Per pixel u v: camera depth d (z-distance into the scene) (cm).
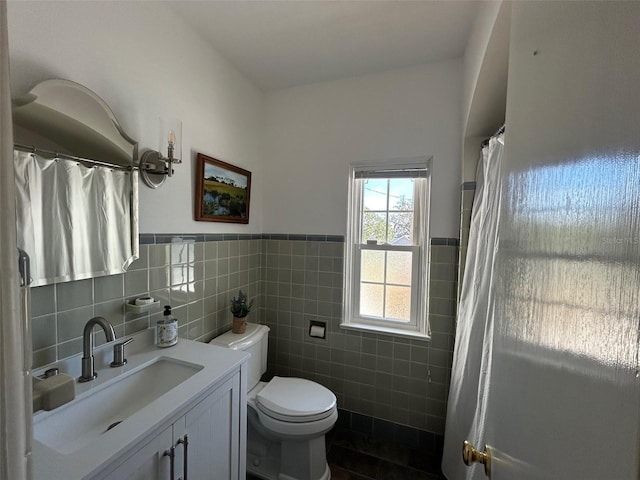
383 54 168
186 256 149
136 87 121
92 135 103
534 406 41
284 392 156
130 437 73
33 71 88
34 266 88
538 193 42
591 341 28
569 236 33
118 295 116
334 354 201
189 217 150
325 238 202
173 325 129
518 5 53
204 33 152
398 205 194
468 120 149
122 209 114
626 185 24
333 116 198
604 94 28
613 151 26
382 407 189
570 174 33
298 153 207
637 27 23
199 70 154
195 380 101
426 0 127
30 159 87
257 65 181
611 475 24
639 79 23
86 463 65
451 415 154
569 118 34
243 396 120
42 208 90
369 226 202
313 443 147
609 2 27
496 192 125
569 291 33
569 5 35
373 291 201
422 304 187
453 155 172
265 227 217
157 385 117
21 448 36
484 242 137
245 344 163
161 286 135
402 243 194
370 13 136
